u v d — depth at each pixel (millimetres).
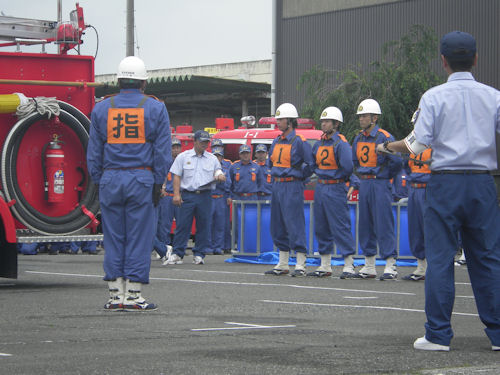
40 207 10773
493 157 5996
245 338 6145
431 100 5984
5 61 10773
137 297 8055
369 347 5781
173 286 10617
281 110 12719
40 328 6676
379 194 12430
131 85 8273
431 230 5953
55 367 4918
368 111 12438
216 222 19312
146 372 4777
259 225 16109
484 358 5434
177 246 15297
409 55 33156
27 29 11836
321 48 40625
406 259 15867
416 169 12203
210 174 15141
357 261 16094
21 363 5055
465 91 5961
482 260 5977
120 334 6328
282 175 12688
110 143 8172
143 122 8141
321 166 12594
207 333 6402
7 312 7797
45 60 11000
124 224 8156
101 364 5023
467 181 5918
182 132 26328
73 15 11734
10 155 10469
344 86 33500
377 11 39188
